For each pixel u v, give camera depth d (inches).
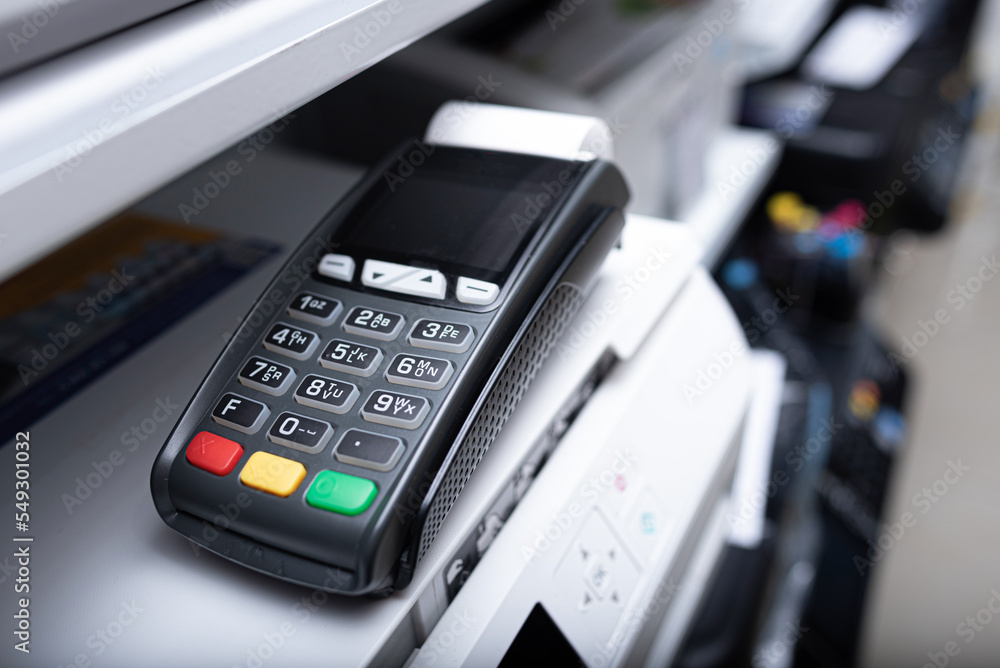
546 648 11.2
